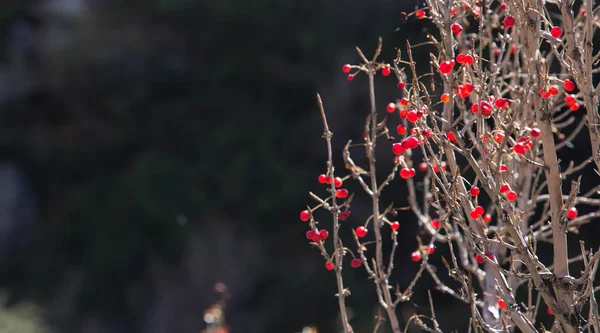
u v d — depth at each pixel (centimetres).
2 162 1894
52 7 2020
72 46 1948
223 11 1955
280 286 1584
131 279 1669
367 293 1377
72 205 1825
